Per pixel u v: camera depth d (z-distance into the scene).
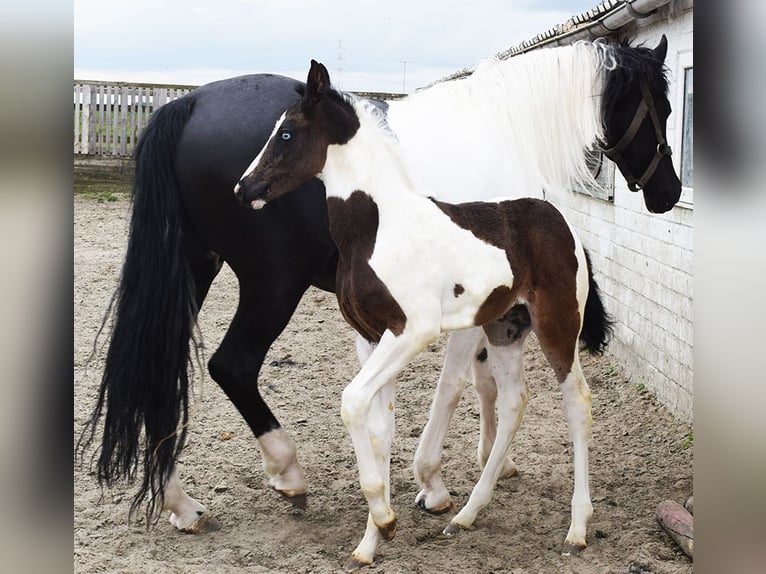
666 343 5.16
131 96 14.30
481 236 3.10
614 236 6.31
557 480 4.14
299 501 3.66
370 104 3.49
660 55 4.16
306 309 8.05
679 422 4.87
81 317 7.09
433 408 3.64
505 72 3.81
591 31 6.31
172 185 3.44
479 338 3.53
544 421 5.07
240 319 3.57
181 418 3.99
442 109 3.71
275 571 3.09
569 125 3.87
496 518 3.67
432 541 3.45
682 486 3.98
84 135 14.22
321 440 4.73
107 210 12.61
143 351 3.30
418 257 2.98
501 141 3.71
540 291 3.25
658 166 4.12
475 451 4.56
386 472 3.09
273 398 5.47
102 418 4.78
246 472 4.21
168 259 3.37
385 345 2.98
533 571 3.15
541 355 6.52
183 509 3.48
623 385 5.75
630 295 5.90
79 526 3.51
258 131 3.44
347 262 3.12
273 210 3.45
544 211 3.28
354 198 3.06
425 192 3.21
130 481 3.47
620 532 3.51
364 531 3.51
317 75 3.00
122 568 3.08
